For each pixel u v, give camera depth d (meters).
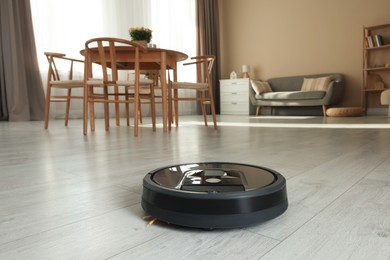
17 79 3.83
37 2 4.00
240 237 0.51
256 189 0.55
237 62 6.51
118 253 0.46
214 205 0.52
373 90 4.73
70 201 0.71
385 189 0.76
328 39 5.39
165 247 0.47
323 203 0.66
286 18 5.83
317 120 3.73
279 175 0.64
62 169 1.05
